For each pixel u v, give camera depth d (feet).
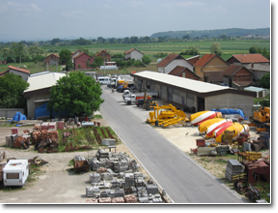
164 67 330.34
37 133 137.39
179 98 212.43
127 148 129.70
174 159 115.96
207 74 299.17
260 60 297.33
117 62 489.67
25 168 98.22
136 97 215.92
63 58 529.86
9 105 191.31
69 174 105.50
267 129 140.26
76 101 171.32
